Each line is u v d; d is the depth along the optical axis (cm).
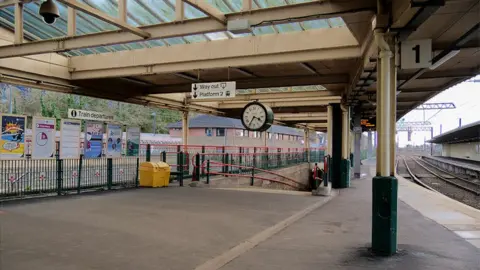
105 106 5469
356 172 2436
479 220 927
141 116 6219
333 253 625
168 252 623
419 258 595
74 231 753
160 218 902
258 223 871
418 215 998
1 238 690
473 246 669
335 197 1398
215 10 880
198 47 1339
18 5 1160
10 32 1373
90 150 1608
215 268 545
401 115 2589
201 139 5247
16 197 1191
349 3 784
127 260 575
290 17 846
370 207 1146
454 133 4809
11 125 1309
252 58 1271
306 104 2186
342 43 1151
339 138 1903
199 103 2334
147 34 1013
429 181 2866
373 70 1061
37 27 1420
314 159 3512
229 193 1390
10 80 1388
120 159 1588
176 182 1730
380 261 580
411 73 1115
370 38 878
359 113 2273
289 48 1212
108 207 1040
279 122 3297
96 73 1512
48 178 1284
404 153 13475
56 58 1506
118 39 1073
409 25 630
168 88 1833
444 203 1237
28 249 622
